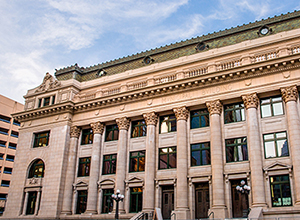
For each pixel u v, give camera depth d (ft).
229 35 124.77
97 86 143.33
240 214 96.94
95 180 124.26
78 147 136.36
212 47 124.67
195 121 115.24
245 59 109.91
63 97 144.36
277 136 98.89
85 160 133.18
